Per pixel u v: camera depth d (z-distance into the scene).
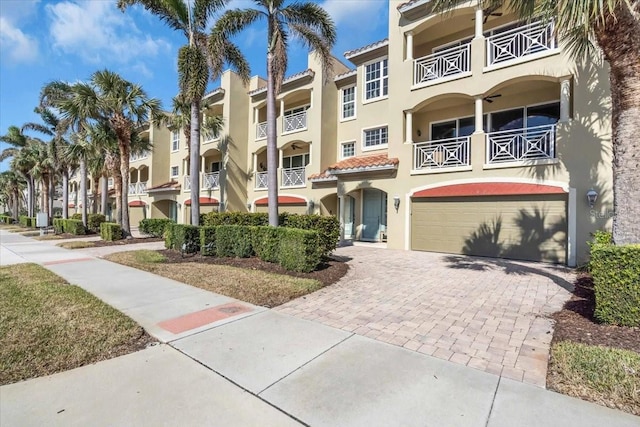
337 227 10.77
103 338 4.48
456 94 12.68
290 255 9.09
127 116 18.67
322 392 3.23
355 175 15.52
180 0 14.52
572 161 10.10
